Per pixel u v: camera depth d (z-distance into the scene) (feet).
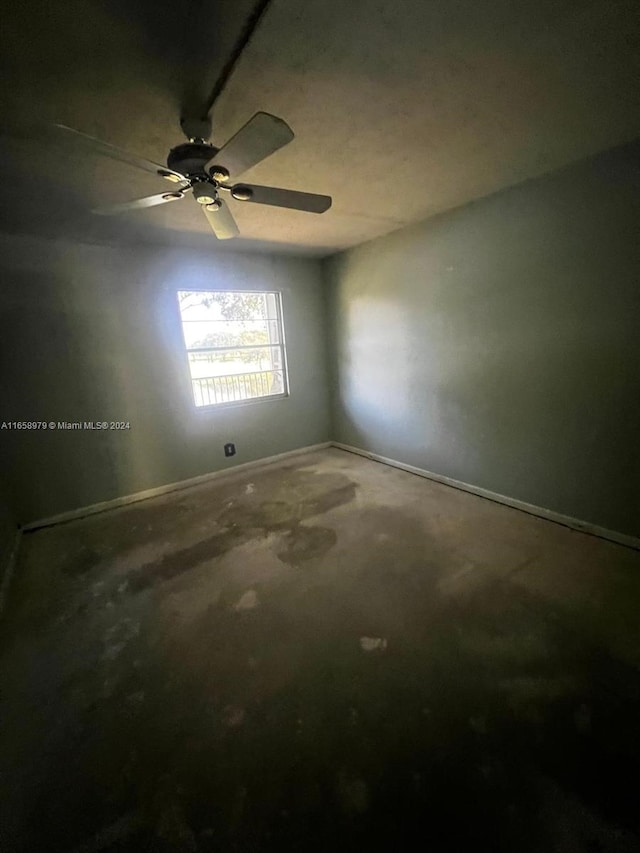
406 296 10.67
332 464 12.89
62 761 4.02
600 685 4.52
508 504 9.20
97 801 3.66
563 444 7.91
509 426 8.84
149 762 3.96
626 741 3.90
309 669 4.98
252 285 12.15
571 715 4.19
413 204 8.41
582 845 3.17
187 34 3.33
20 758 4.08
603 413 7.20
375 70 4.01
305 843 3.28
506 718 4.20
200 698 4.66
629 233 6.39
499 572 6.72
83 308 9.55
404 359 11.20
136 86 3.97
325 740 4.08
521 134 5.62
